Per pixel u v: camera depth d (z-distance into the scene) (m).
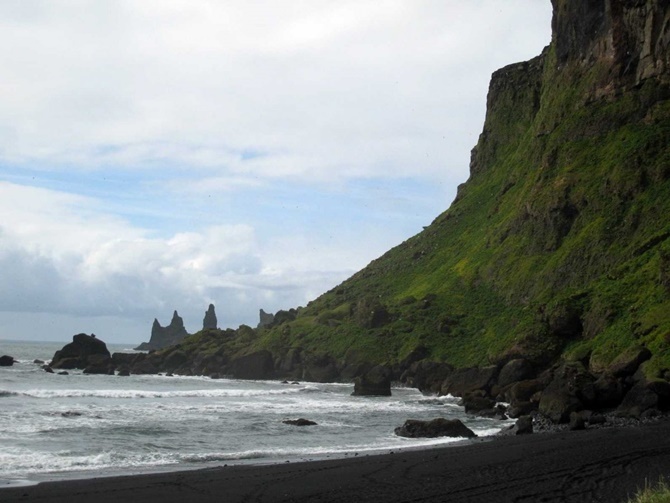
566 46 114.81
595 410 49.41
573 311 70.19
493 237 114.69
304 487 26.86
